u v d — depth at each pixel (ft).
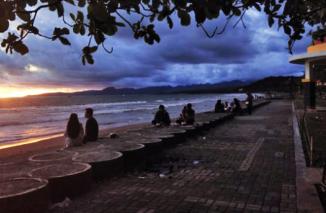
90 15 7.95
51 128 101.55
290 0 9.61
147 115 147.02
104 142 38.70
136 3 8.00
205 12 7.27
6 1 7.24
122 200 22.25
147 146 36.50
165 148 41.83
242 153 39.11
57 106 269.23
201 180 27.14
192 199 22.45
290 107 137.69
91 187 24.63
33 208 19.15
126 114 153.48
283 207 20.94
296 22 10.05
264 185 25.68
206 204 21.54
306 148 39.14
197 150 41.06
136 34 8.66
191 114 60.03
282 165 32.63
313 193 22.81
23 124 114.73
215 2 7.20
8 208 18.21
